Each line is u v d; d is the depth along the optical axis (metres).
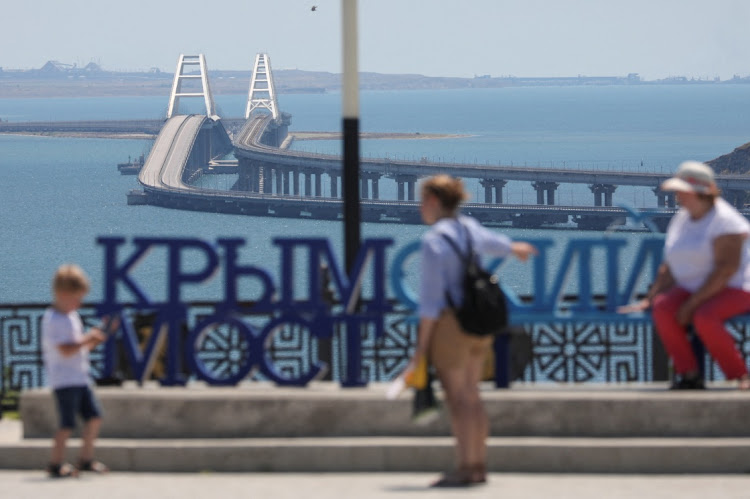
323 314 22.00
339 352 24.38
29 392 21.42
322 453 20.36
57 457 19.73
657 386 22.39
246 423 20.95
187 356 22.08
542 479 19.45
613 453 20.06
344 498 17.72
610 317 22.55
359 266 22.06
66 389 19.61
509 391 21.52
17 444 20.70
